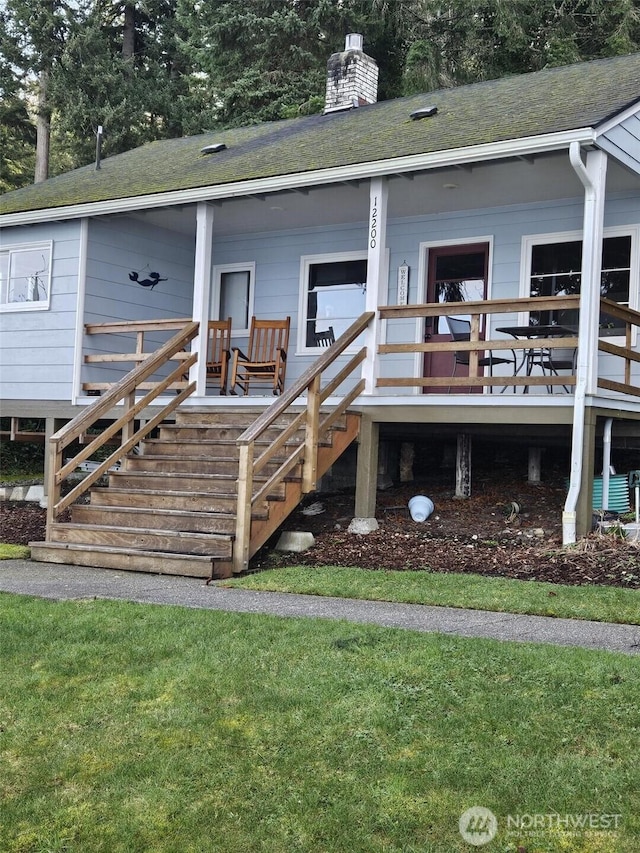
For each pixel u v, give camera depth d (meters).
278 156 11.69
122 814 3.48
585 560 7.65
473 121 10.45
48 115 28.42
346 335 9.18
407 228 12.17
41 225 12.66
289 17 21.98
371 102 14.86
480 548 8.33
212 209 11.27
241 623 5.70
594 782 3.53
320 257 12.98
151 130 27.36
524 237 11.35
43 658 5.10
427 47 20.94
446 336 11.97
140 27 29.11
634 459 11.02
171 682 4.66
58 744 4.04
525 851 3.16
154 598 6.69
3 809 3.54
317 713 4.22
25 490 12.67
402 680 4.55
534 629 5.61
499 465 11.76
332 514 10.01
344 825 3.35
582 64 12.48
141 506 9.07
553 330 9.63
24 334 12.74
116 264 12.71
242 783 3.66
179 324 11.32
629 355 9.46
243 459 7.88
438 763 3.72
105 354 12.41
